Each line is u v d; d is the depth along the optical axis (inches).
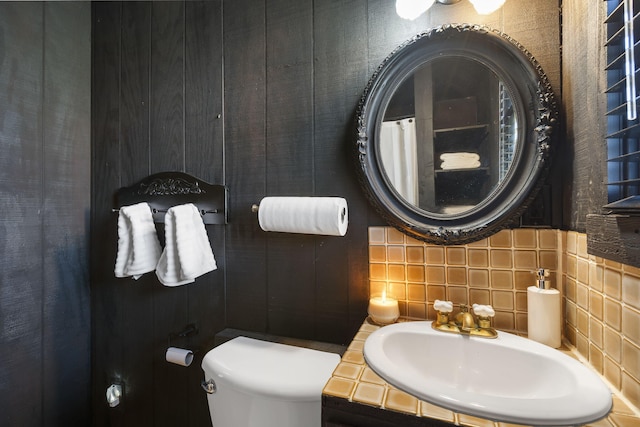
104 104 47.3
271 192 37.8
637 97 17.3
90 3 48.1
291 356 31.2
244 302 39.1
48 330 42.8
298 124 36.6
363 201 33.8
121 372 46.2
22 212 40.0
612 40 19.1
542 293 25.7
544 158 27.1
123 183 46.1
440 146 30.7
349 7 34.5
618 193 19.8
